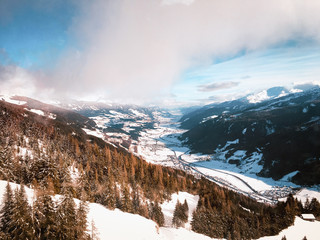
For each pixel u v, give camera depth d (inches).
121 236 1736.0
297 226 3659.0
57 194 2129.7
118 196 2642.7
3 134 3986.2
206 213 3034.0
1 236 1243.8
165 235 2190.0
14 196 1368.1
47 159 2388.0
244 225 3051.2
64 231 1405.0
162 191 3939.5
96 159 4382.4
